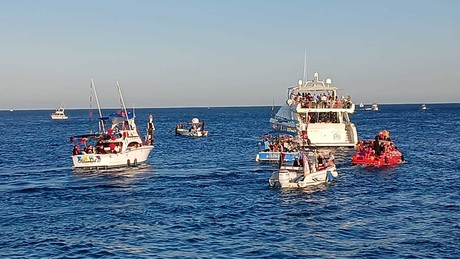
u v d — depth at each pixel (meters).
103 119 63.50
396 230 31.11
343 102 73.69
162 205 38.56
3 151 85.44
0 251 27.92
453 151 75.06
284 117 81.62
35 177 53.72
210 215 35.38
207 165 62.53
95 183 48.94
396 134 112.06
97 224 33.16
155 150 83.69
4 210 37.41
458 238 29.17
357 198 40.56
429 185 46.03
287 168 47.03
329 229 31.64
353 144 70.62
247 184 47.59
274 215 35.28
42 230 31.88
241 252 27.50
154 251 27.78
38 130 157.50
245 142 98.31
